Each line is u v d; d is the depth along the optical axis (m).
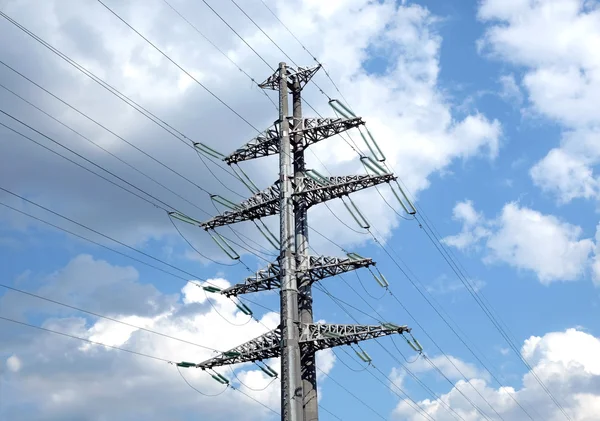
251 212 51.59
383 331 45.94
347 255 48.44
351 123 50.72
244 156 53.00
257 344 47.94
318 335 46.75
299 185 50.34
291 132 51.97
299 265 49.06
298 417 44.41
